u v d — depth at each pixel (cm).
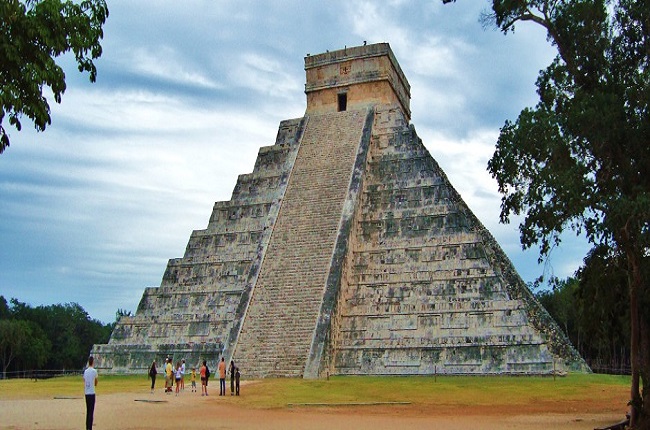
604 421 2188
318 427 1936
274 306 4000
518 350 3628
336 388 3130
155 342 4412
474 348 3712
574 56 2153
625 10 2102
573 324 6931
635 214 1856
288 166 4812
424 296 3991
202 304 4459
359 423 2069
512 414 2425
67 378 4631
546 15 2209
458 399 2866
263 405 2631
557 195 1989
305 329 3825
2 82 1372
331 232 4269
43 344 8825
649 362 2105
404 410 2538
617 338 2428
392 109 4934
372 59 5147
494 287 3878
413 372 3766
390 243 4259
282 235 4372
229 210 4819
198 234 4791
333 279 4012
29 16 1391
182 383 3297
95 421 1983
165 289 4638
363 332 3966
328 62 5259
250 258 4500
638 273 2014
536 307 4588
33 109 1416
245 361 3797
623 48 2123
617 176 2050
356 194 4444
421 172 4538
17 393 3123
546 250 2106
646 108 1986
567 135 2003
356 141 4797
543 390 3117
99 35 1509
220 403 2667
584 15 2109
